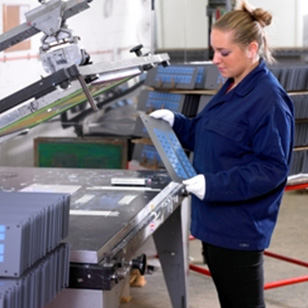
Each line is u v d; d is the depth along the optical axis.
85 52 1.86
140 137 4.47
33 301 1.59
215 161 2.48
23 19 4.42
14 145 5.00
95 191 2.60
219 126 2.45
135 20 5.24
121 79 2.28
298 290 3.83
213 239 2.48
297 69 3.65
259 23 2.42
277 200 2.47
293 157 3.60
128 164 4.79
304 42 6.33
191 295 3.74
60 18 1.86
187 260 3.17
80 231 2.02
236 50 2.39
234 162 2.44
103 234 1.99
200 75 3.86
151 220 2.30
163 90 4.02
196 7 5.92
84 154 4.86
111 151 4.80
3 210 1.62
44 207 1.65
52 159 4.92
